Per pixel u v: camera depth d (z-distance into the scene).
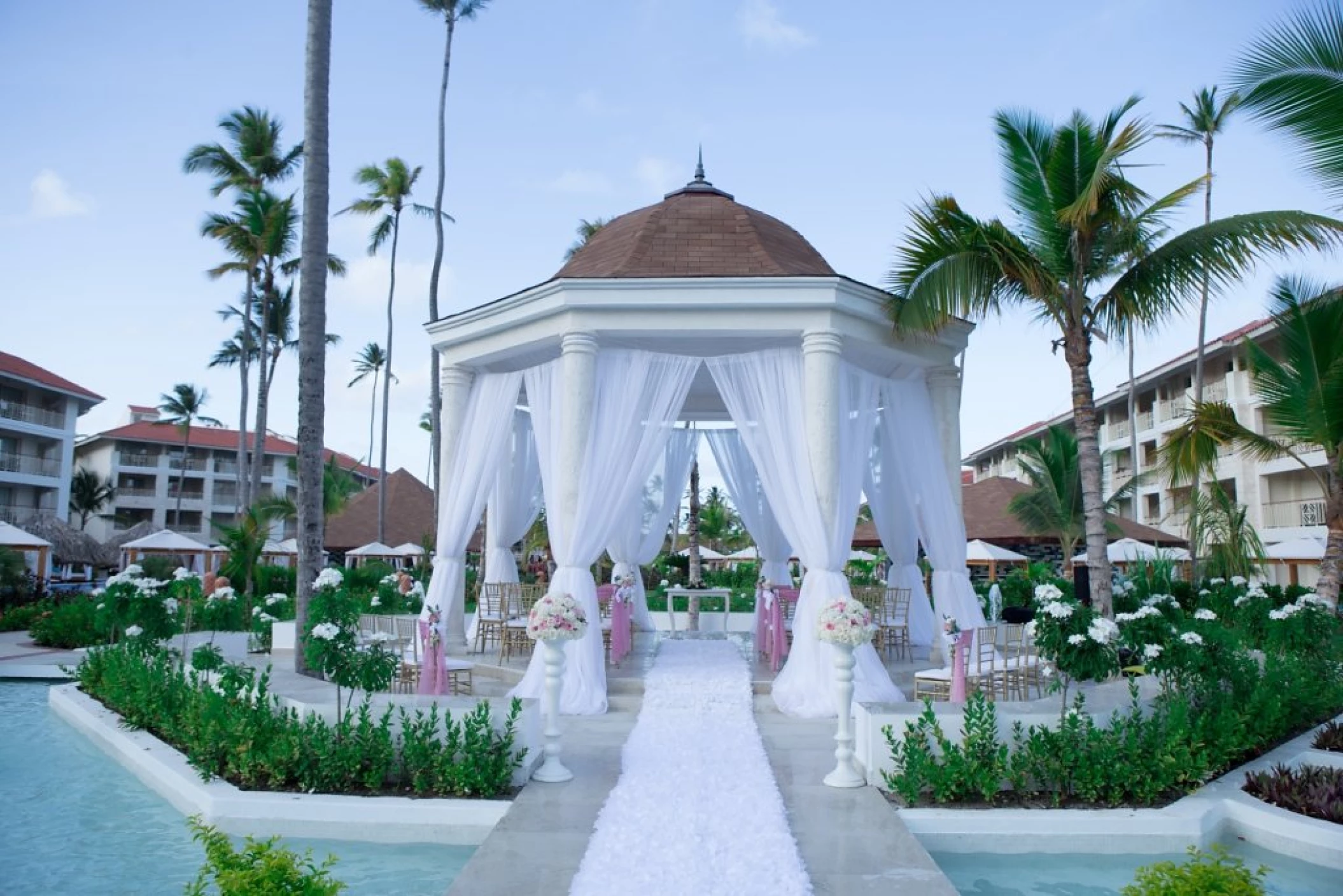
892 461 12.71
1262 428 26.59
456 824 5.78
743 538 42.81
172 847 5.70
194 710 7.23
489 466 11.36
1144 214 10.00
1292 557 20.47
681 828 5.29
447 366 11.88
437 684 8.51
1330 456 11.87
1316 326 11.61
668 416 10.06
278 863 3.32
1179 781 6.39
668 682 9.69
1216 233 9.64
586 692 8.93
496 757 6.12
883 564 26.67
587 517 9.63
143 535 35.94
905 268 10.38
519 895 4.32
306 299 9.70
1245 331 25.47
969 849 5.68
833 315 9.68
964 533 11.26
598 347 10.08
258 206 27.41
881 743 6.42
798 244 11.99
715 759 7.02
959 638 7.84
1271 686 8.26
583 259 11.70
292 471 54.84
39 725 9.62
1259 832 5.93
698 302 9.70
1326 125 8.42
